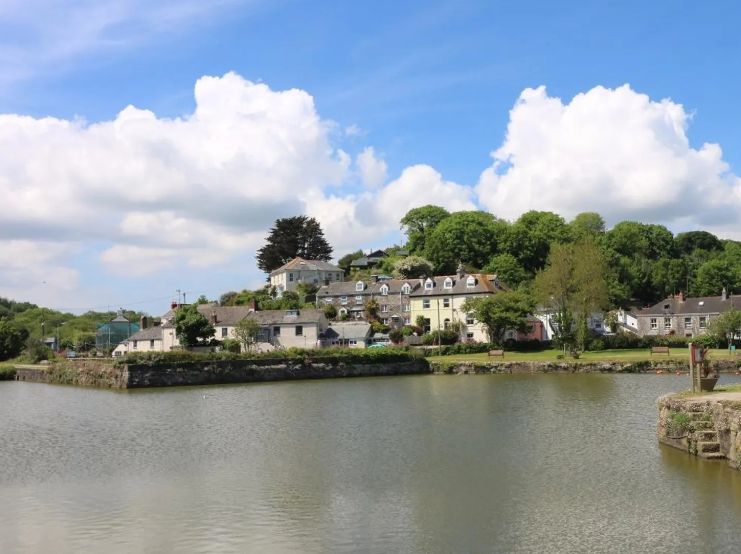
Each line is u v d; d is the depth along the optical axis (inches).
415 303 4832.7
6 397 2817.4
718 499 1002.7
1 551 875.4
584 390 2514.8
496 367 3533.5
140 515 1018.1
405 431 1683.1
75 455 1473.9
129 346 4945.9
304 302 5782.5
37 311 7839.6
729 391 1414.9
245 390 2935.5
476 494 1088.8
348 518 984.3
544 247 6569.9
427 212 7224.4
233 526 959.0
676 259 6579.7
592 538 876.6
